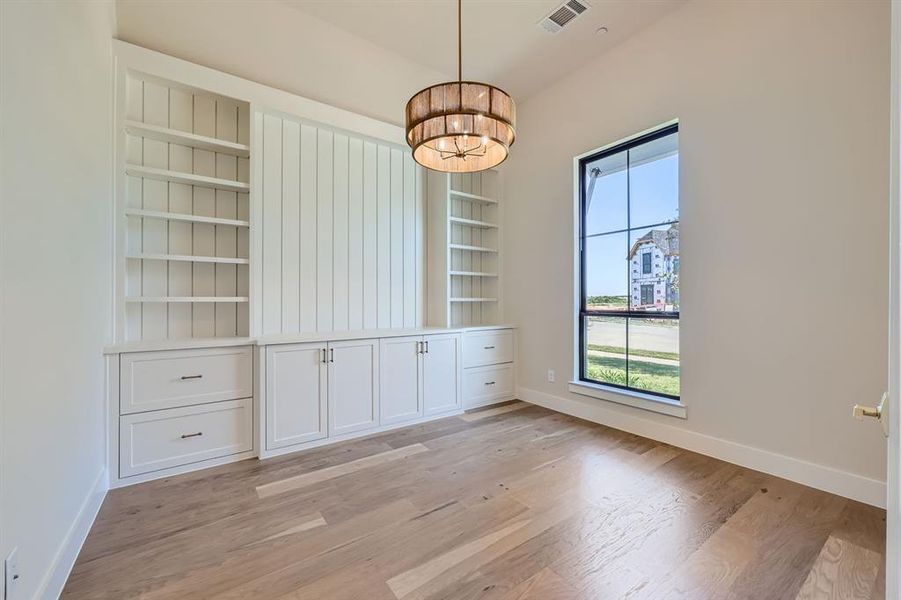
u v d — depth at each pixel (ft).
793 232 7.82
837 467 7.23
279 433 9.21
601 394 11.41
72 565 5.26
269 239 10.23
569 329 12.41
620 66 11.02
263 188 10.12
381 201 12.37
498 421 11.74
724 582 5.02
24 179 4.05
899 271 2.25
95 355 6.86
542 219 13.25
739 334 8.59
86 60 6.25
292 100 10.14
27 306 4.08
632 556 5.52
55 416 4.83
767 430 8.15
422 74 12.53
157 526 6.26
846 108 7.17
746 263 8.47
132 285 8.72
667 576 5.13
